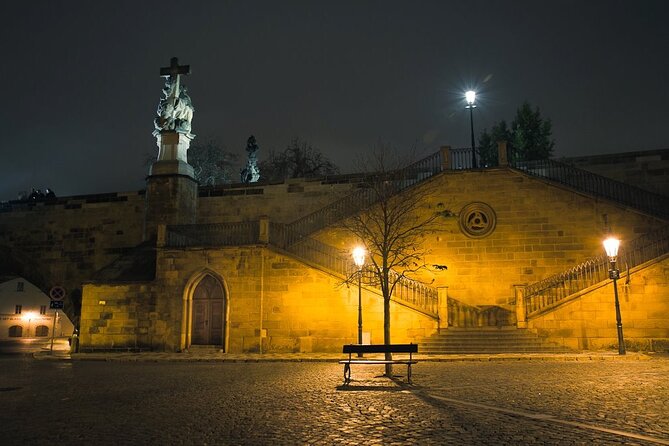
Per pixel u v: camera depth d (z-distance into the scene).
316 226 32.19
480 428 8.87
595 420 9.37
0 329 68.62
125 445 8.23
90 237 40.03
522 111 57.09
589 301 24.39
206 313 28.62
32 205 41.69
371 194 31.22
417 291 26.14
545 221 28.86
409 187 29.92
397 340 25.47
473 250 29.34
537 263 28.61
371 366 20.28
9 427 9.67
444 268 26.91
